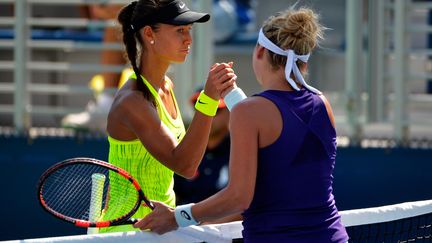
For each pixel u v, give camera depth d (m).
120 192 13.39
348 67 28.42
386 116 28.83
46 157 29.08
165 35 13.33
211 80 12.73
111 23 30.33
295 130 11.55
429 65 33.22
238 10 41.66
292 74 11.99
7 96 36.44
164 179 13.75
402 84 27.91
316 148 11.74
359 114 28.61
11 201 29.36
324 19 38.94
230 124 11.57
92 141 28.72
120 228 13.36
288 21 11.78
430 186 26.52
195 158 13.03
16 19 30.53
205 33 28.67
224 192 11.48
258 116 11.45
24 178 29.23
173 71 30.20
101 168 13.62
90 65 30.89
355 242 14.59
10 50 35.81
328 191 11.95
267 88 12.01
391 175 26.84
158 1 13.28
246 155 11.37
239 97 12.42
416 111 32.28
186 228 12.52
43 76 35.50
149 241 12.21
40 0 30.59
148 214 12.06
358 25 28.25
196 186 21.95
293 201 11.57
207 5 28.58
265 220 11.61
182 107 28.95
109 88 31.62
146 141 13.02
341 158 27.23
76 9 36.69
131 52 13.52
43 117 35.09
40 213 29.09
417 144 27.25
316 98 12.01
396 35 27.77
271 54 11.89
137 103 13.04
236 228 13.02
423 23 34.31
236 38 38.22
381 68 28.41
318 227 11.66
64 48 32.25
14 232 29.28
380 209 14.31
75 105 36.12
